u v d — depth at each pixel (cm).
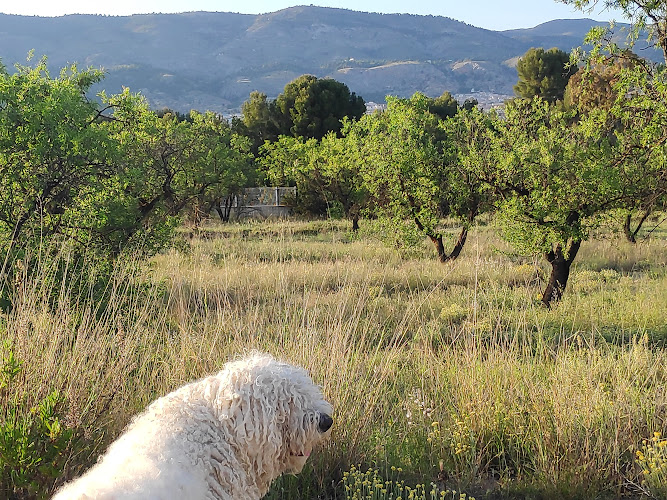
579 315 930
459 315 907
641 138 1023
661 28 970
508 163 1134
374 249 1698
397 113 1692
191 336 518
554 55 4228
